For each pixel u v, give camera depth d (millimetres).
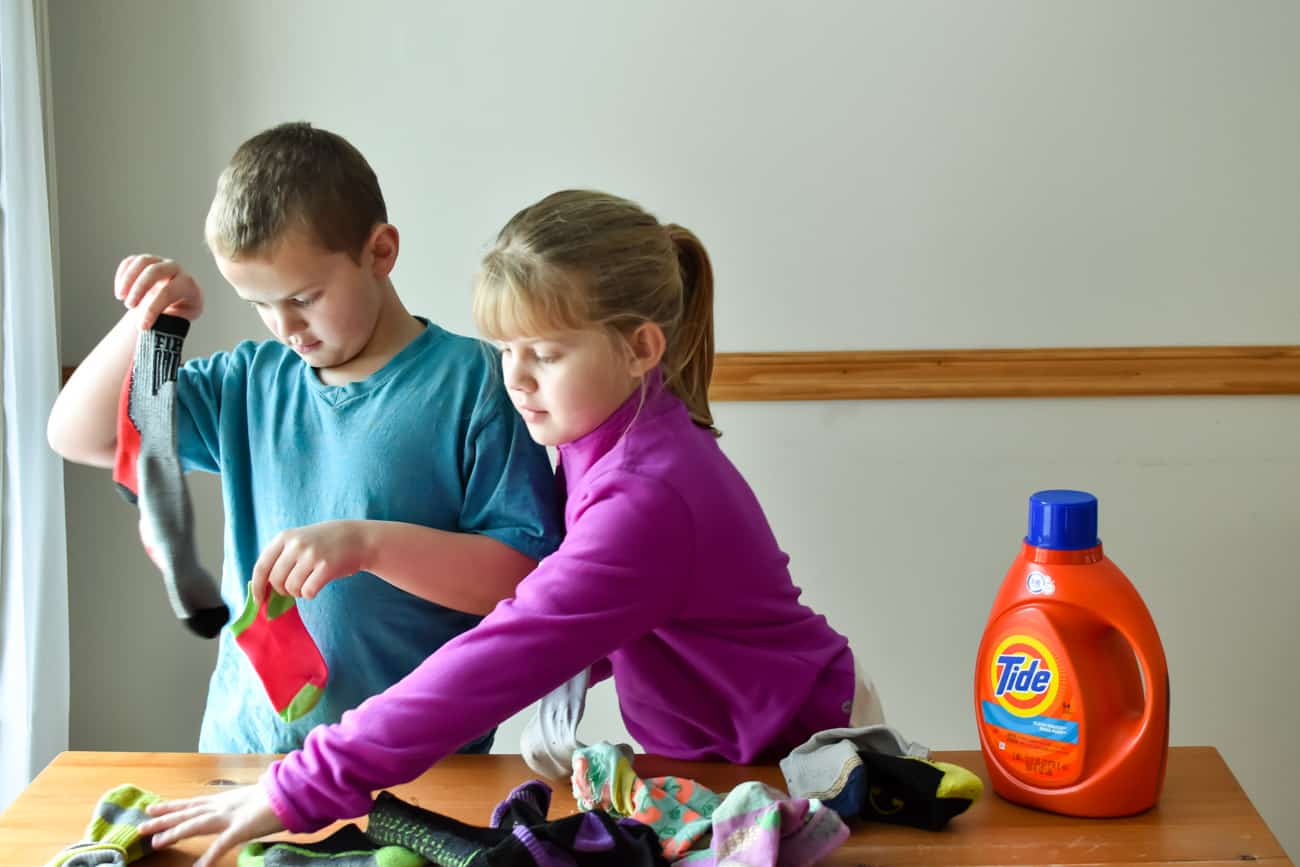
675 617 991
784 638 1036
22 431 1465
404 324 1165
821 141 1639
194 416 1192
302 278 1037
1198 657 1767
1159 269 1661
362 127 1646
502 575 1077
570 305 903
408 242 1673
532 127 1644
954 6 1607
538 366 938
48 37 1602
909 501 1729
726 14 1613
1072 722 894
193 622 1075
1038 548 909
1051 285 1668
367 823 871
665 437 975
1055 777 903
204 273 1675
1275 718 1777
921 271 1668
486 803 938
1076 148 1635
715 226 1662
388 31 1625
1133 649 890
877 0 1607
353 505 1125
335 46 1630
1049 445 1712
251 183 1029
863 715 1112
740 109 1634
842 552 1746
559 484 1149
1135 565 1740
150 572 1753
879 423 1710
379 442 1121
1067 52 1615
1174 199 1645
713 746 1035
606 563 917
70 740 1784
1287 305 1666
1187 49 1611
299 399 1161
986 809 922
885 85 1625
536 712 1000
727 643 1013
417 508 1124
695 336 1086
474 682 883
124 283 1078
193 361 1227
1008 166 1641
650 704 1053
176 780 968
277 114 1644
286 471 1154
